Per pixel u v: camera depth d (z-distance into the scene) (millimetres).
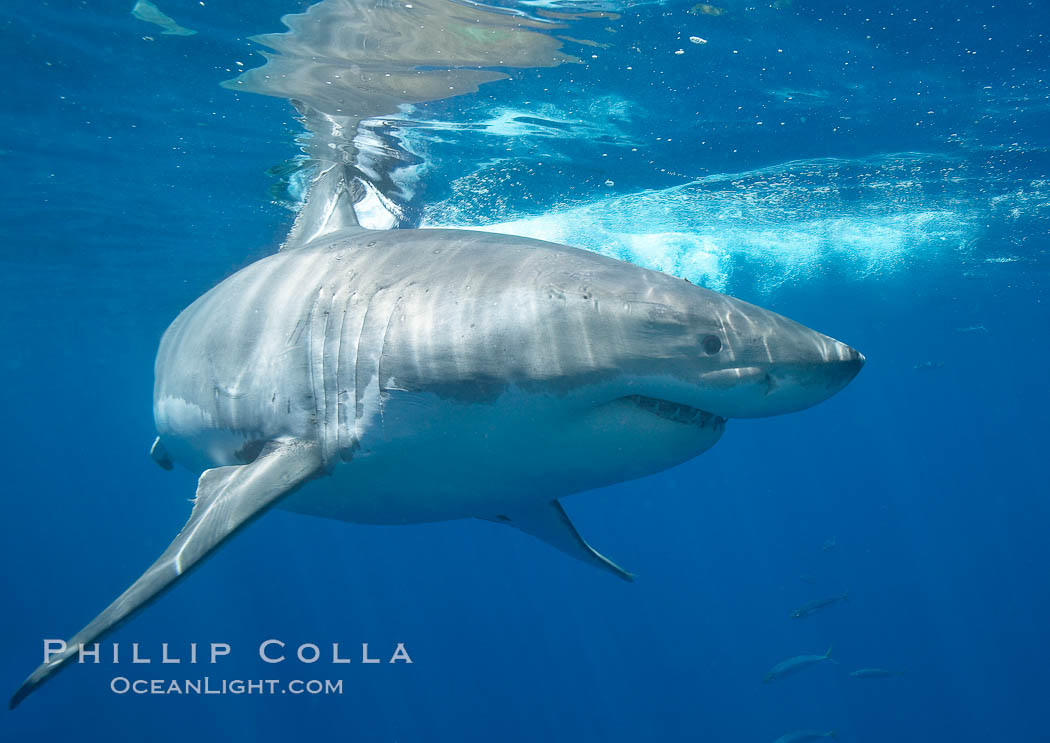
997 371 57031
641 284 2865
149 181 11953
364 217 12188
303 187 11969
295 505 3574
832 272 23766
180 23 7176
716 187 13914
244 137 9953
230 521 2682
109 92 8680
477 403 2854
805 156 12344
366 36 7402
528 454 2943
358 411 3061
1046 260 22688
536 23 7375
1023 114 10852
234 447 3645
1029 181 14656
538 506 4207
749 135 11086
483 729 34219
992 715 36156
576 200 13984
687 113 10016
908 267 23312
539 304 2830
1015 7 7645
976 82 9547
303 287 3473
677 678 40344
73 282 21047
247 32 7320
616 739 33188
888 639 45844
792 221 17266
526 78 8555
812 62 8695
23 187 12336
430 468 3066
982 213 17125
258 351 3469
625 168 12195
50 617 44000
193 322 4238
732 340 2688
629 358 2693
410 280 3154
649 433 2867
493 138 10383
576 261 3037
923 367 20109
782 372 2654
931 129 11352
